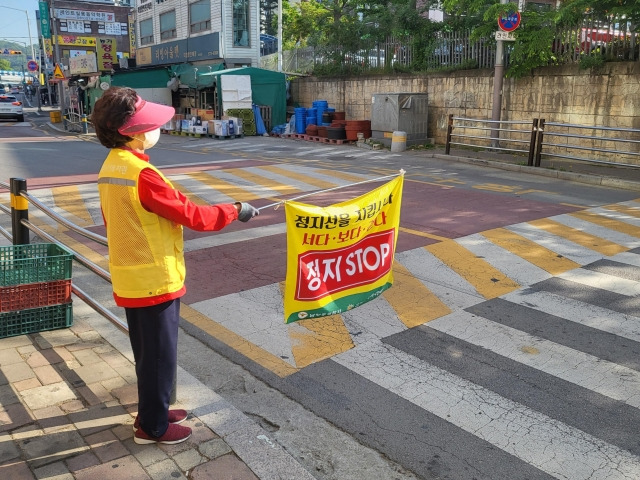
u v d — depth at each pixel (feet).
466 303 18.29
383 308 17.90
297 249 12.00
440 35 66.23
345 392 13.20
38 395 12.50
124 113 9.39
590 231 26.84
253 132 81.35
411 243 24.62
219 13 95.20
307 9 105.19
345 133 69.10
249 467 10.40
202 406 12.37
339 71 78.89
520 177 43.50
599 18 49.14
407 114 62.13
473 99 60.49
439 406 12.60
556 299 18.61
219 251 23.75
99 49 160.56
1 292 15.02
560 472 10.48
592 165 47.75
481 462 10.79
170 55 110.73
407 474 10.50
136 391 12.77
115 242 9.82
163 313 10.11
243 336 16.05
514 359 14.71
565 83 51.85
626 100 47.62
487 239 25.29
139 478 10.00
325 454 11.02
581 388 13.33
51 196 34.94
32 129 103.09
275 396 13.04
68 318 15.99
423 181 40.65
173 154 58.95
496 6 51.83
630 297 18.80
